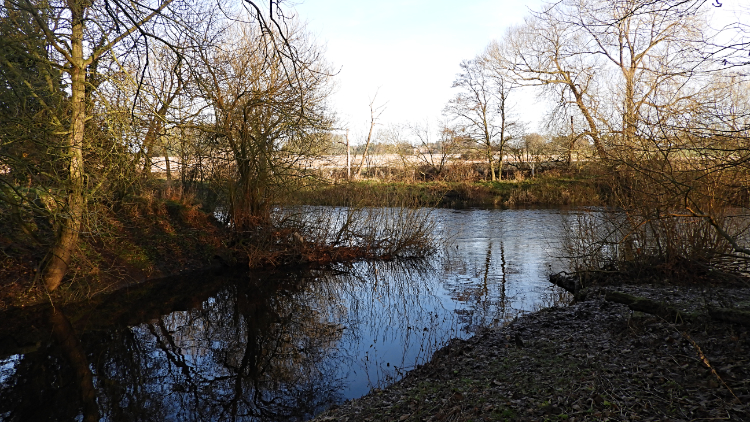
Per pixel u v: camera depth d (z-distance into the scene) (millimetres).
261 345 9438
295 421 6297
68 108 9664
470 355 7199
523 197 32406
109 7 5961
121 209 15258
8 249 11531
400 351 8484
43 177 10016
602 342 6836
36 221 12656
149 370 8242
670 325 6949
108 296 12336
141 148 10602
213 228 17453
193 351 9148
